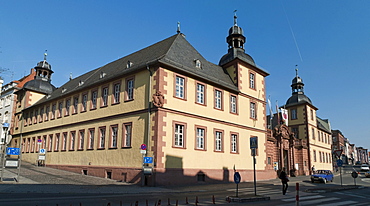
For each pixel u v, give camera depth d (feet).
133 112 80.12
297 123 179.11
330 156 212.84
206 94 88.28
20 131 151.94
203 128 84.99
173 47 86.84
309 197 56.90
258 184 85.05
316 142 184.34
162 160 71.51
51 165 114.93
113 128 87.40
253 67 111.75
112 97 89.81
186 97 81.25
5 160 66.33
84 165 95.20
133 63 92.22
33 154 132.77
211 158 85.92
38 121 135.33
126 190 58.80
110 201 43.34
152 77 77.10
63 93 122.01
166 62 76.74
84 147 97.60
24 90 157.38
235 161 94.89
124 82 86.43
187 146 78.95
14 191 50.19
